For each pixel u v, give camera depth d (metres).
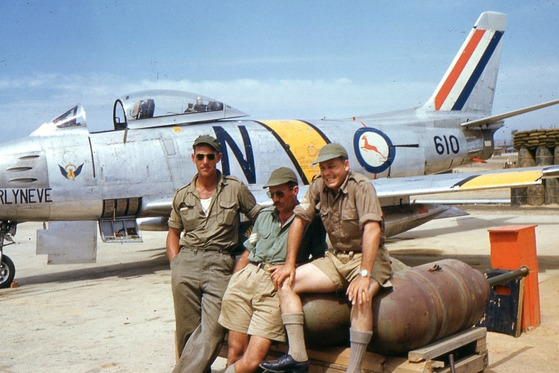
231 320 4.04
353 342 3.50
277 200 4.01
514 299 5.61
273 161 11.18
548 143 20.81
